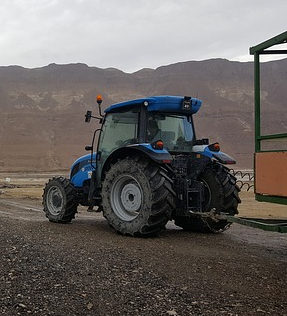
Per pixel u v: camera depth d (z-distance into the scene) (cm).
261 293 451
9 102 19775
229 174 841
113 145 873
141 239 745
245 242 766
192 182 820
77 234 770
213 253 645
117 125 872
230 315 389
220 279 499
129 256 594
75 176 984
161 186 742
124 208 794
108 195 802
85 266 534
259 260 609
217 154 833
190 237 793
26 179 5403
